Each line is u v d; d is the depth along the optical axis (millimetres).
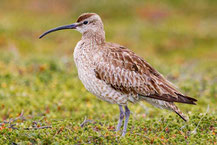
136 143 9938
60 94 16641
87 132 10477
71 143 9820
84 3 39000
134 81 11570
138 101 12148
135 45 30344
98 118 14031
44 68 19562
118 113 14586
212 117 11891
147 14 37656
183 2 40438
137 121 12438
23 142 9805
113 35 31641
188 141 10469
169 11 38656
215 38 32500
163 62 25375
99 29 12625
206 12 38781
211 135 10773
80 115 14305
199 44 31672
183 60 27891
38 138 10109
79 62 12008
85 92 17094
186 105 15000
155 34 32656
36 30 31625
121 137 10258
